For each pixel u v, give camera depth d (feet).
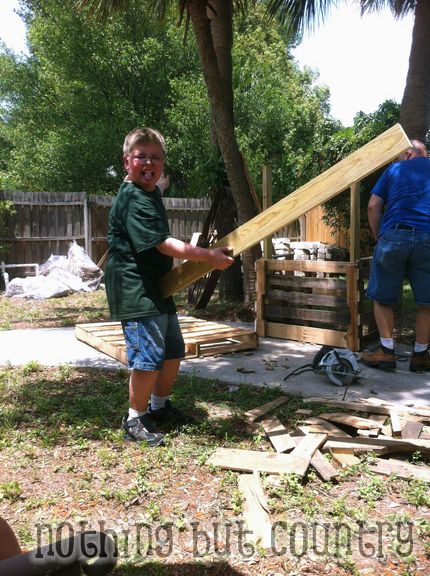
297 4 28.07
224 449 10.12
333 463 9.82
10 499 8.66
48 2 75.87
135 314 10.27
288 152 76.38
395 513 8.13
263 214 8.98
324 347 14.52
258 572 6.83
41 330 23.36
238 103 76.23
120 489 8.92
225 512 8.20
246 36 91.66
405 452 10.14
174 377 11.60
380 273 14.92
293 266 17.62
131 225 9.94
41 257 41.60
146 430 10.88
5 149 100.83
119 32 73.97
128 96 78.07
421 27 20.81
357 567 6.88
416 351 15.12
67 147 73.20
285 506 8.27
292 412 12.26
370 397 13.14
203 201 49.85
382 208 15.47
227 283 28.91
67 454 10.36
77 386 14.67
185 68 76.74
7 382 15.16
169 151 70.79
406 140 7.58
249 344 17.74
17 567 3.53
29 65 85.71
